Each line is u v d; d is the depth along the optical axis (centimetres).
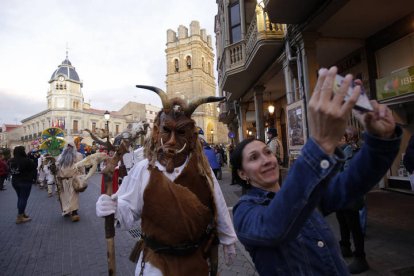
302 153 86
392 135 100
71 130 5269
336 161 81
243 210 123
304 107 678
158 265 173
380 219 520
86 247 496
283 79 1158
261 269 124
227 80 1174
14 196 1188
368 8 632
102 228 617
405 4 620
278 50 865
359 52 834
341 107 77
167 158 188
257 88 1195
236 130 2594
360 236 335
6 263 432
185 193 179
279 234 91
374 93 779
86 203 928
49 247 502
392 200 666
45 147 1153
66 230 611
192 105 199
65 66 5500
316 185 81
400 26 689
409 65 679
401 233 441
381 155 100
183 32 5612
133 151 297
